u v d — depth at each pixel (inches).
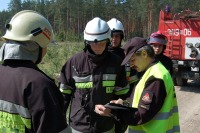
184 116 276.8
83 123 121.7
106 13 2351.1
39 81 70.6
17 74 72.6
